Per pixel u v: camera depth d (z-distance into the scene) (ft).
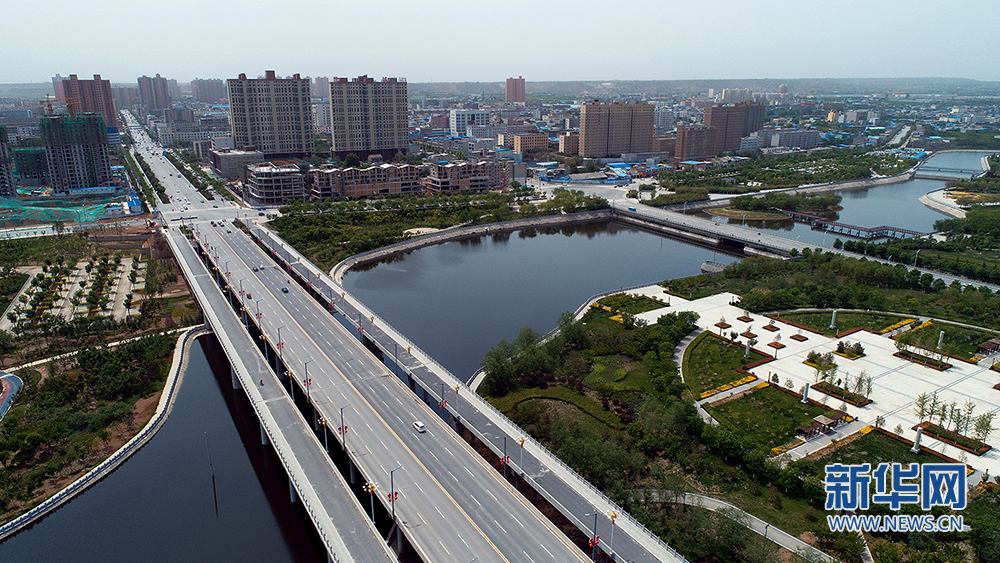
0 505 557.74
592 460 561.43
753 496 542.16
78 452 628.28
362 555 450.71
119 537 537.65
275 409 651.66
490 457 609.42
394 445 581.94
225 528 550.77
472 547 452.35
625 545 460.14
